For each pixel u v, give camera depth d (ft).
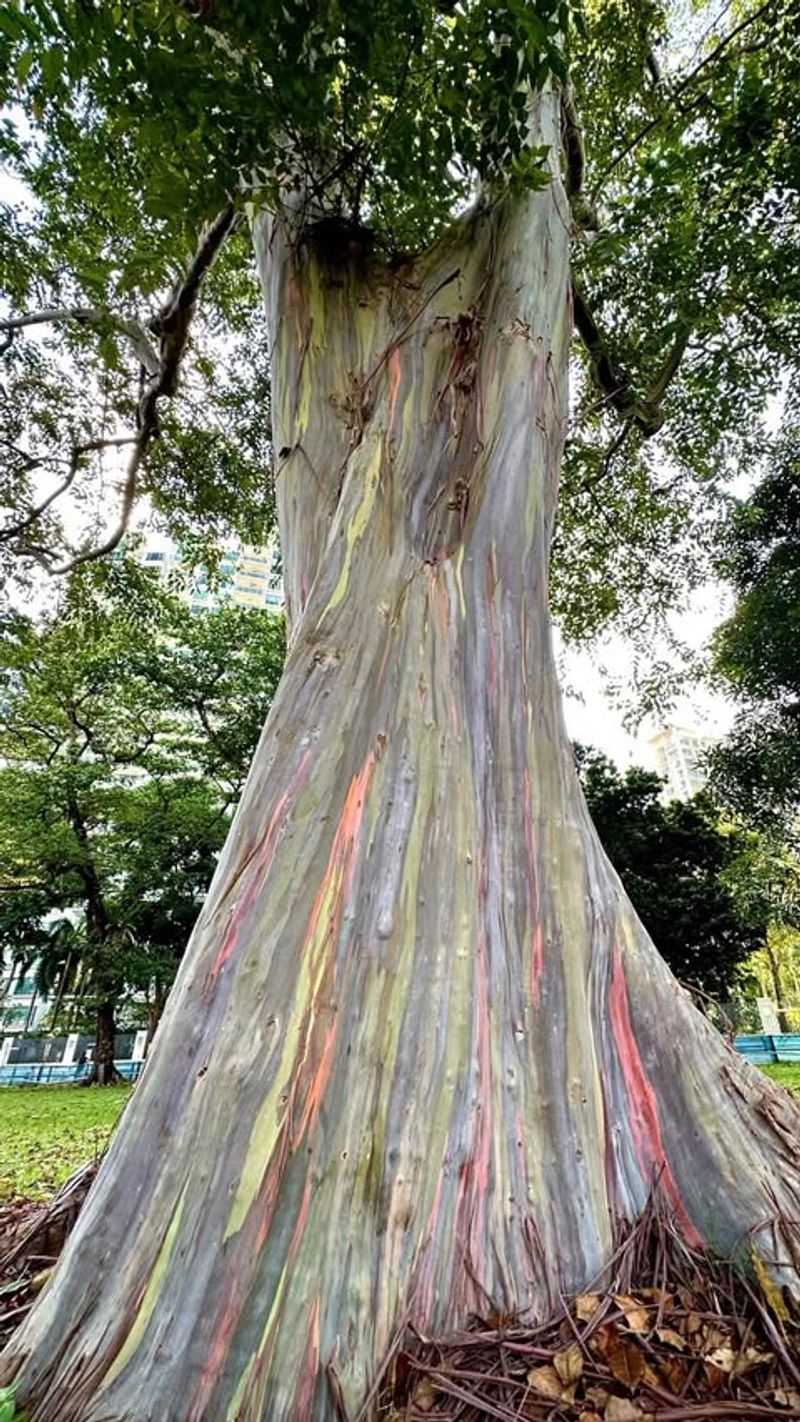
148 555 56.59
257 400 29.53
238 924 6.67
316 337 11.76
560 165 13.21
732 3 20.86
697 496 30.89
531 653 8.86
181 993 6.60
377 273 12.32
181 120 9.41
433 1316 5.22
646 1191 6.25
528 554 9.41
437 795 7.47
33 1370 5.07
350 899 6.72
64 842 66.28
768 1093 7.50
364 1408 4.66
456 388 10.61
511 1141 6.12
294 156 11.82
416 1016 6.30
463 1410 4.72
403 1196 5.54
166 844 70.54
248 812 7.57
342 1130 5.65
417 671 8.20
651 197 18.95
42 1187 16.75
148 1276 5.15
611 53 20.94
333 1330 4.91
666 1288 5.69
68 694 63.00
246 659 69.62
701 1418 4.71
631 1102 6.63
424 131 10.80
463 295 11.53
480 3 9.17
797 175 17.53
